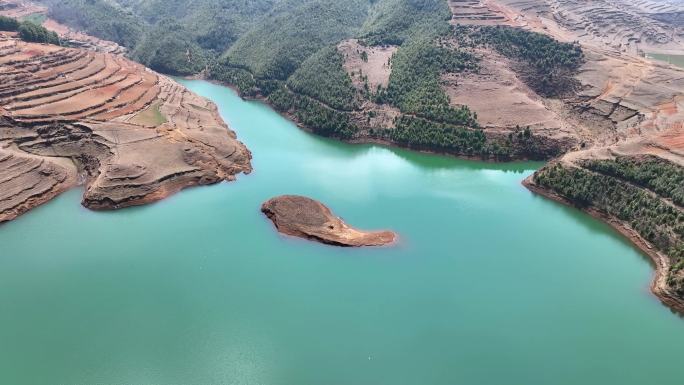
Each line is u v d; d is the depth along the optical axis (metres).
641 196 101.44
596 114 143.88
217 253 91.06
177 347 70.62
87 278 84.00
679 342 73.81
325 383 65.69
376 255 91.50
